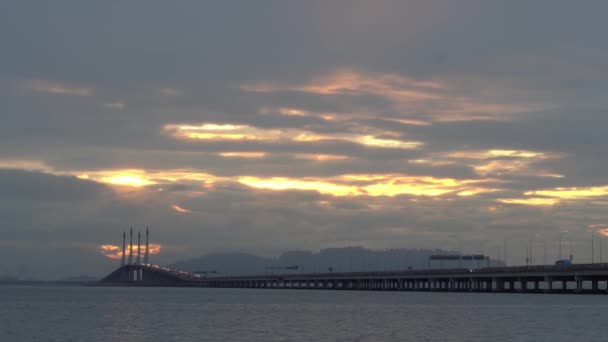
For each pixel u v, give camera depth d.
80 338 99.31
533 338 97.25
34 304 197.00
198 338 97.62
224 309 165.88
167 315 143.25
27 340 97.75
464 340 94.75
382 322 122.25
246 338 97.06
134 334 103.38
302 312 152.12
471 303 189.38
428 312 149.38
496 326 113.81
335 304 190.62
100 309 167.00
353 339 95.81
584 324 116.75
